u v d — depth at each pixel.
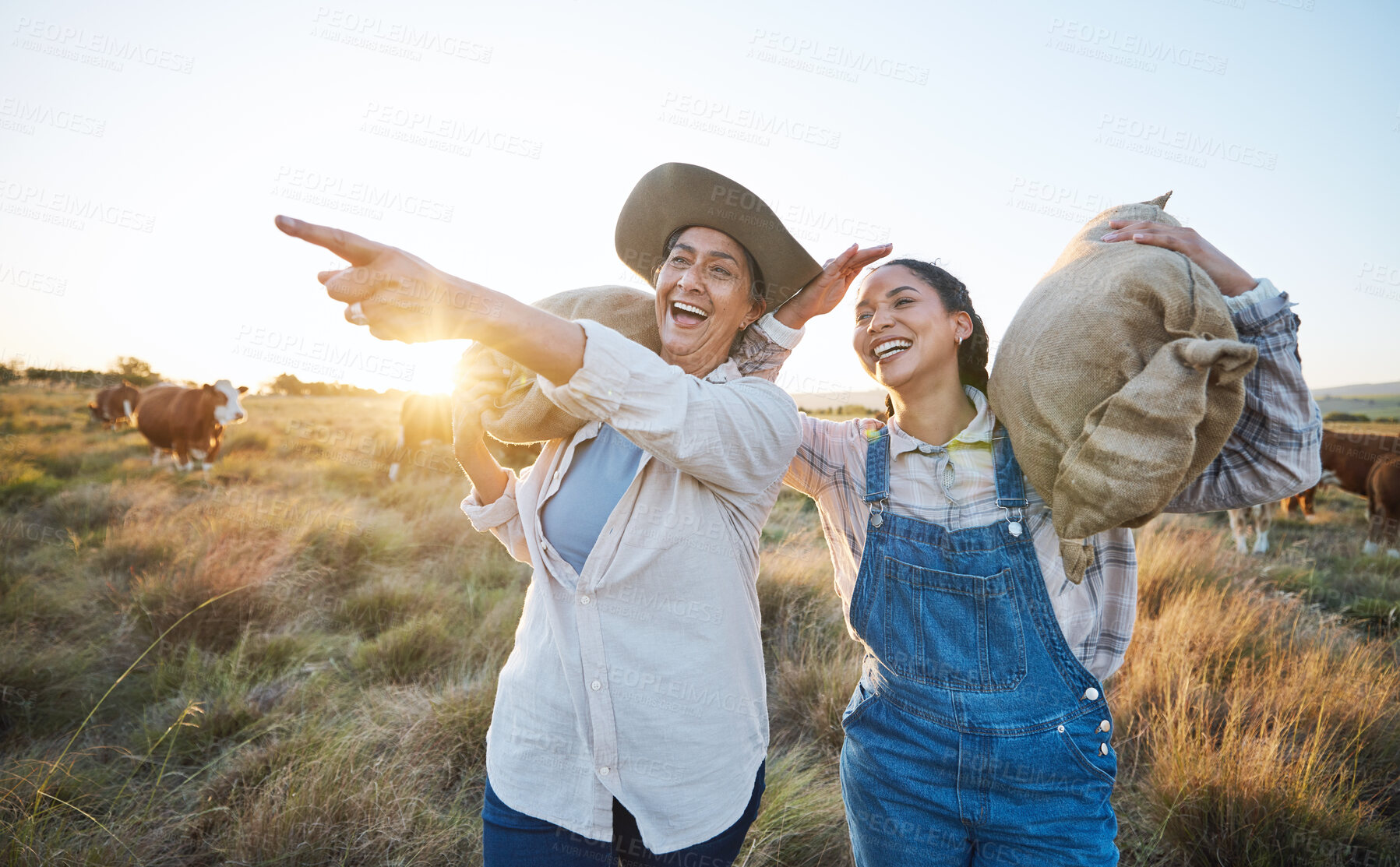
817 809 2.54
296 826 2.34
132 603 4.25
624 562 1.29
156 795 2.61
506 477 1.65
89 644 3.81
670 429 1.09
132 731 3.10
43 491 7.79
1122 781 2.85
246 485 8.29
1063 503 1.28
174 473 9.91
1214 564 5.36
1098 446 1.20
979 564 1.41
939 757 1.41
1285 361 1.25
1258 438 1.30
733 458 1.22
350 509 6.78
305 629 4.27
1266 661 3.56
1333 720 3.00
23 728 3.06
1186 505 1.42
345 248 0.89
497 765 1.39
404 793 2.55
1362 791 2.68
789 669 3.67
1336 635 4.05
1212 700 3.19
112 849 2.24
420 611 4.52
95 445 12.48
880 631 1.49
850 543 1.59
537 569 1.40
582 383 1.04
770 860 2.34
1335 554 7.68
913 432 1.54
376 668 3.73
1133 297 1.25
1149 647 3.68
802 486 1.65
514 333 0.98
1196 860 2.41
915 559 1.46
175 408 10.09
